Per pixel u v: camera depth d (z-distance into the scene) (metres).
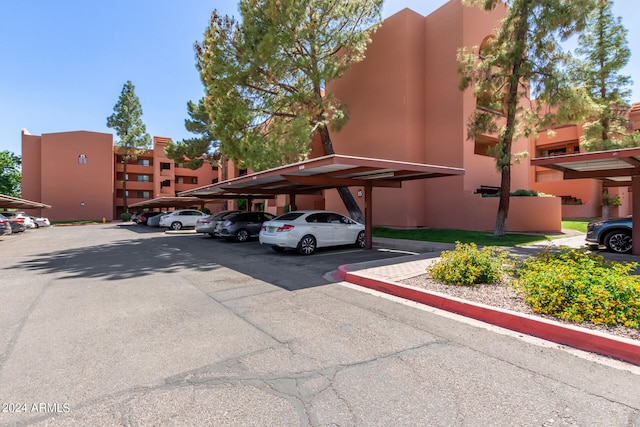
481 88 13.32
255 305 5.33
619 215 23.42
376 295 5.89
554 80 12.10
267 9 13.66
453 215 17.44
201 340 3.97
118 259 10.32
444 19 17.69
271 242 10.76
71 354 3.63
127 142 45.31
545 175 26.92
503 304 4.76
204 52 15.95
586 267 5.02
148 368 3.31
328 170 9.75
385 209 18.97
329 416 2.53
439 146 17.92
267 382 3.04
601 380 3.01
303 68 15.05
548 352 3.59
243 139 15.08
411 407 2.64
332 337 4.03
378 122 19.17
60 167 43.03
